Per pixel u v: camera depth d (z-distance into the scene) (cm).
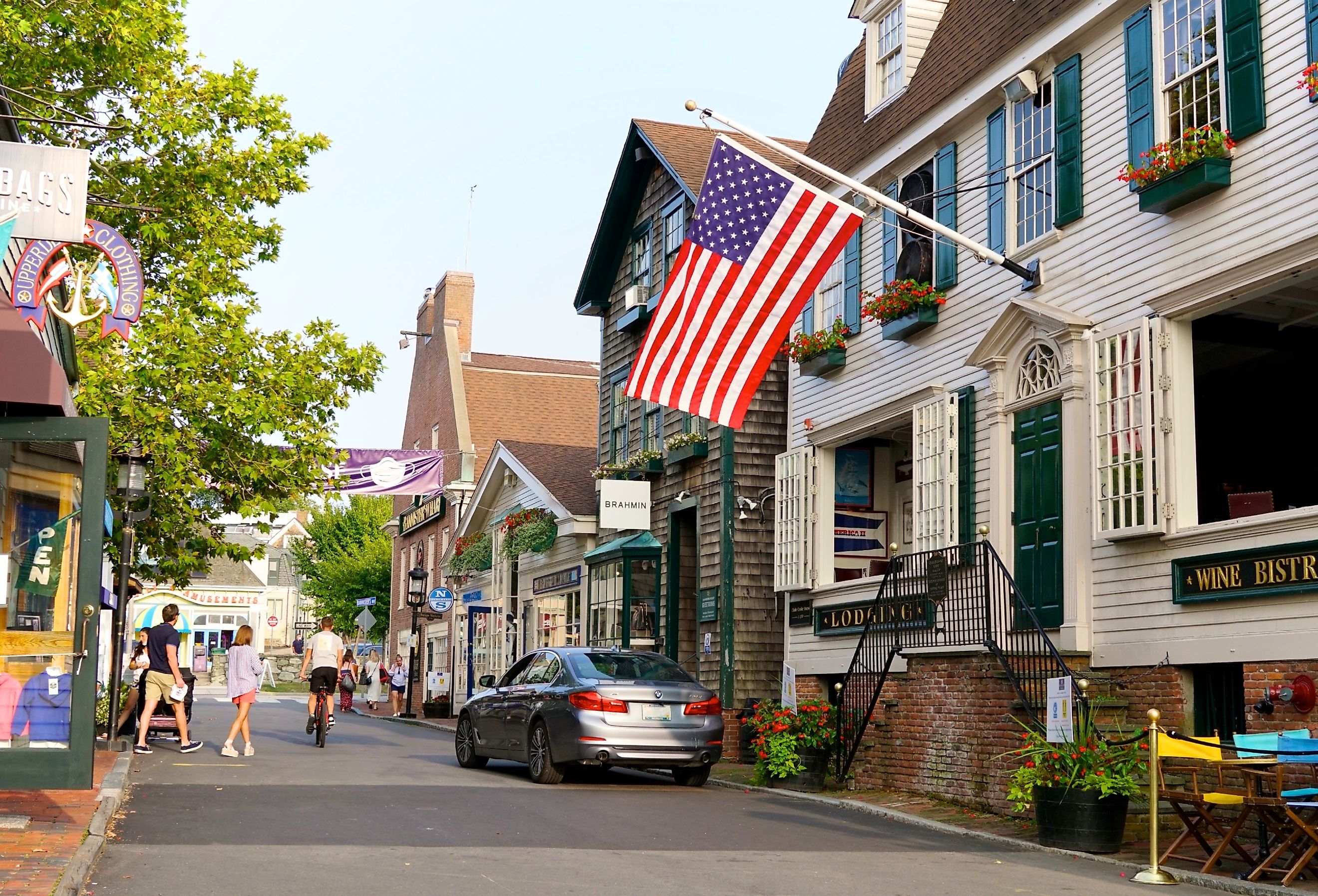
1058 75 1524
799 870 952
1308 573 1133
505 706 1691
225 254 2103
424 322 4891
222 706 3966
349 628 6050
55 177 1056
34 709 1197
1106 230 1428
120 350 2002
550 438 4447
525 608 3262
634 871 922
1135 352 1344
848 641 1905
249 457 2139
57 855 877
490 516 3612
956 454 1652
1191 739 1032
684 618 2423
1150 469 1302
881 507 2042
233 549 2230
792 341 2077
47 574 1195
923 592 1609
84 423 1197
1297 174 1180
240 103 2133
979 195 1680
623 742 1526
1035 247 1543
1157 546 1311
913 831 1232
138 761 1733
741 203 1553
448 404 4419
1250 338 1393
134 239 2108
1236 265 1234
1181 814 987
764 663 2214
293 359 2153
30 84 1919
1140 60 1387
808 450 2031
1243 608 1203
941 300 1730
